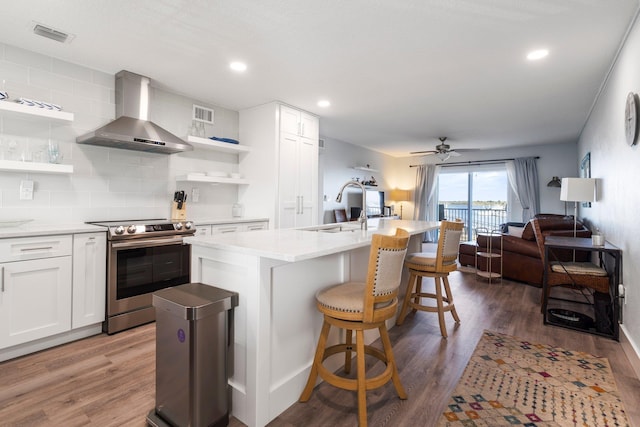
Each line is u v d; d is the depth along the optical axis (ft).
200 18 7.54
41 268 7.72
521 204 24.00
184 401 4.86
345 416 5.50
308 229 9.21
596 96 12.82
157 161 11.98
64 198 9.70
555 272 9.97
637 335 7.32
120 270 9.00
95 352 7.78
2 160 7.93
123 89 10.39
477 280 15.12
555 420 5.40
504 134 20.07
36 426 5.19
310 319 6.32
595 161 14.02
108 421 5.32
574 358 7.61
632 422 5.36
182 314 4.73
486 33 8.13
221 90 12.25
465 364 7.28
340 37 8.36
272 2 6.93
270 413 5.36
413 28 7.92
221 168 14.23
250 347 5.21
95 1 6.89
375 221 12.41
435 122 17.15
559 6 7.01
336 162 22.77
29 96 9.03
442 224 8.79
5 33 8.14
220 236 6.88
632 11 7.18
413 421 5.34
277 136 13.58
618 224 9.57
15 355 7.47
